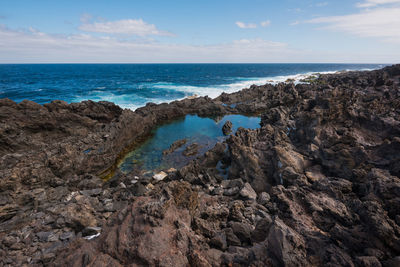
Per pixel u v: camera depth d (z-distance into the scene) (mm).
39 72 157625
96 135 25641
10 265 10414
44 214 14344
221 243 9125
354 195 11953
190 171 19562
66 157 19891
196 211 11648
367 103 23562
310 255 7613
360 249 7758
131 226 8000
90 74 142500
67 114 26781
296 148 19812
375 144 17234
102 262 7117
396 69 48062
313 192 12430
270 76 129875
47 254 10688
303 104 28062
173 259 6906
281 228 7465
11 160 18219
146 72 167625
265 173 18016
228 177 19812
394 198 9703
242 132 23734
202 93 67562
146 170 23047
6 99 23875
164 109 43938
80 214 13297
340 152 15688
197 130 36438
